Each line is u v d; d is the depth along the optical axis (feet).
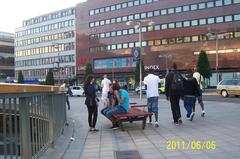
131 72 300.40
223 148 27.14
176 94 41.45
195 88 45.34
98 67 322.96
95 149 28.81
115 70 310.86
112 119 40.60
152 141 31.35
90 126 39.75
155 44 285.84
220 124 40.73
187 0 270.67
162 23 282.97
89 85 39.91
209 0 260.01
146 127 40.70
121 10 309.01
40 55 408.05
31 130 19.83
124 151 27.53
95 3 327.06
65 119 44.52
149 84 41.27
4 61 442.09
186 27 270.87
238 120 44.29
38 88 21.15
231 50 248.32
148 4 291.79
